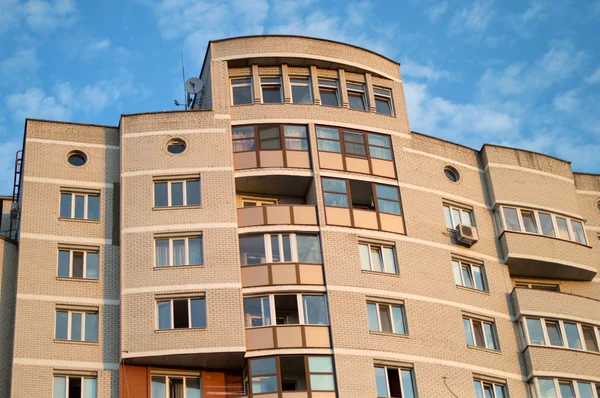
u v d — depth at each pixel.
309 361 43.66
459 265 49.56
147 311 43.88
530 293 49.84
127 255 45.16
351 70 51.72
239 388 43.78
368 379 43.88
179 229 45.84
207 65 51.38
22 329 43.53
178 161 47.56
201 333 43.44
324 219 47.03
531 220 52.66
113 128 49.28
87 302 44.81
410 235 48.47
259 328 44.03
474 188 52.38
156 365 43.53
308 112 49.66
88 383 43.25
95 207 47.34
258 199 48.56
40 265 45.19
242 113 49.25
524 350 48.47
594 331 50.03
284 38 51.00
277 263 45.56
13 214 51.00
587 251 52.59
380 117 51.03
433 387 45.03
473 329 48.16
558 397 47.47
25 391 42.34
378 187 49.00
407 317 46.22
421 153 51.31
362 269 46.53
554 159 54.94
